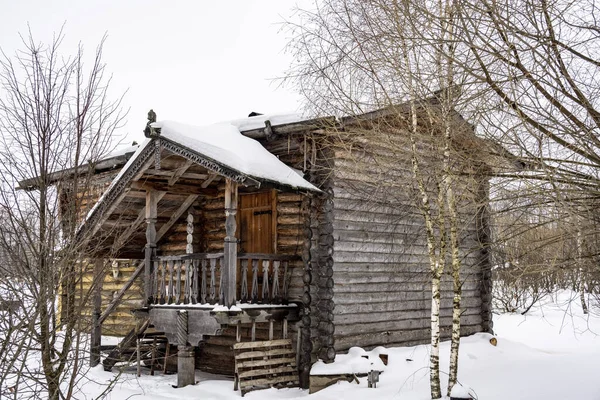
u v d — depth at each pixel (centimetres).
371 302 1146
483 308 1402
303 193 1056
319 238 1105
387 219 1179
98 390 1037
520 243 677
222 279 1015
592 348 1478
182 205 1238
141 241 1282
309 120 1033
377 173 1048
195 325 1038
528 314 2242
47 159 597
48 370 589
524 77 582
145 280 1138
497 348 1290
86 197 668
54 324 595
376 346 1148
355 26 863
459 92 684
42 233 580
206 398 976
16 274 571
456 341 876
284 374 1077
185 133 1034
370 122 884
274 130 1122
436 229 1248
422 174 880
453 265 887
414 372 984
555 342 1662
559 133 592
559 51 586
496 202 665
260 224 1209
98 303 1184
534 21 576
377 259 1161
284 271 1112
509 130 594
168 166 1094
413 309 1222
